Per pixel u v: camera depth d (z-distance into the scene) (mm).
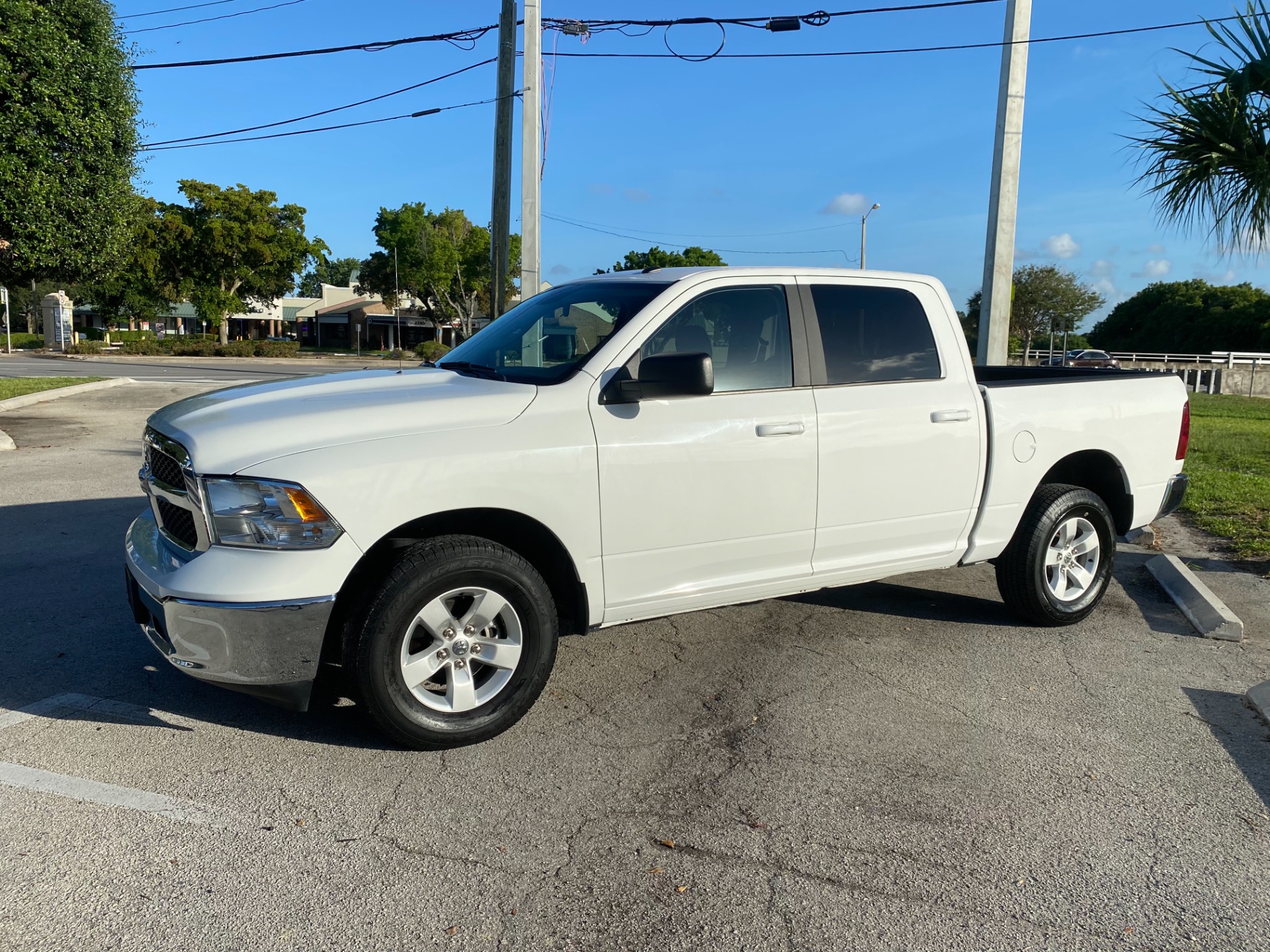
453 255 59031
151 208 48281
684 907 2654
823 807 3230
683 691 4266
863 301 4613
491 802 3232
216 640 3238
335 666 4309
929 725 3926
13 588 5520
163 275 50375
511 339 4484
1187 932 2578
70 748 3533
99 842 2910
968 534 4945
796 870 2848
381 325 73875
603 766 3514
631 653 4773
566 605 4020
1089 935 2557
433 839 2988
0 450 11094
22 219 12562
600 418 3811
